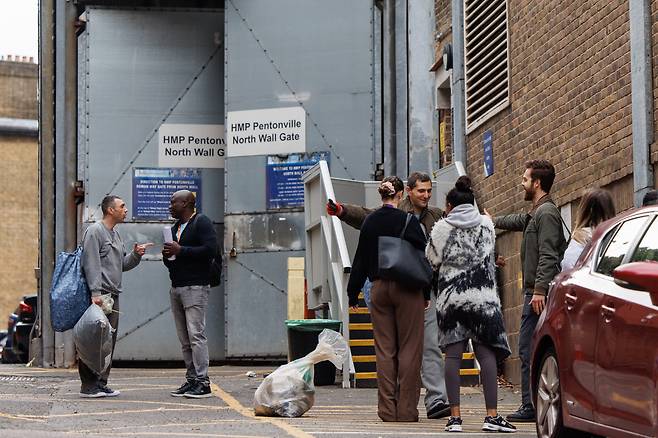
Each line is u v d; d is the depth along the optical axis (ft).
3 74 227.40
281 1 75.82
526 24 57.47
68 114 78.69
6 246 224.74
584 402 30.48
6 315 224.12
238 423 39.75
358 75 75.05
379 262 41.32
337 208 44.04
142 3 78.89
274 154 75.66
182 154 78.59
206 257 49.14
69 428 37.73
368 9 75.05
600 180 48.98
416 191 44.06
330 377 57.21
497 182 61.46
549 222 40.81
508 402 51.49
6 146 225.76
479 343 38.65
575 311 31.53
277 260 75.41
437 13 73.92
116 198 50.31
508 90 59.36
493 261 39.45
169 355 77.30
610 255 31.48
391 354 41.68
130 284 77.56
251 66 76.13
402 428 38.68
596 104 49.49
